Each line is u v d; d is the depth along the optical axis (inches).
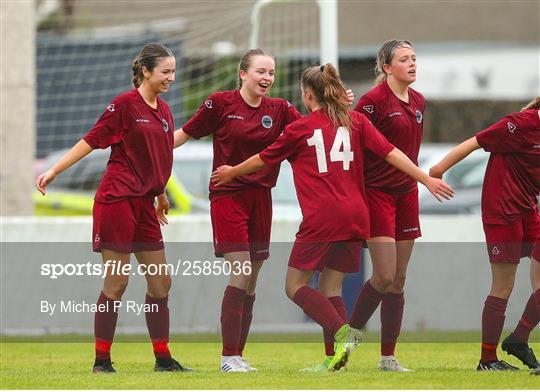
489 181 965.8
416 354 1202.0
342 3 3513.8
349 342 907.4
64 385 828.0
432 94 3221.0
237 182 958.4
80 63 2012.8
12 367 1063.0
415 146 990.4
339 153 924.6
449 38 3454.7
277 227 1414.9
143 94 936.9
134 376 893.2
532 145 947.3
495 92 3216.0
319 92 935.0
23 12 1760.6
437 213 2064.5
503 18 3476.9
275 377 872.3
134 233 943.0
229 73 1893.5
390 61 971.9
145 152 932.0
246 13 1886.1
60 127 2030.0
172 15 2110.0
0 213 1740.9
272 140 973.8
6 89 1749.5
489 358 979.3
